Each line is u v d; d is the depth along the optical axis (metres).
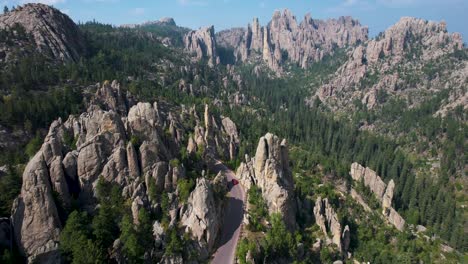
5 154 128.88
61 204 89.62
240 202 117.19
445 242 155.75
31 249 81.94
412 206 176.12
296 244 105.69
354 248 128.50
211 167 142.00
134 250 83.19
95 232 85.12
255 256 92.81
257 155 123.62
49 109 162.62
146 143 105.19
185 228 92.94
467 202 199.12
